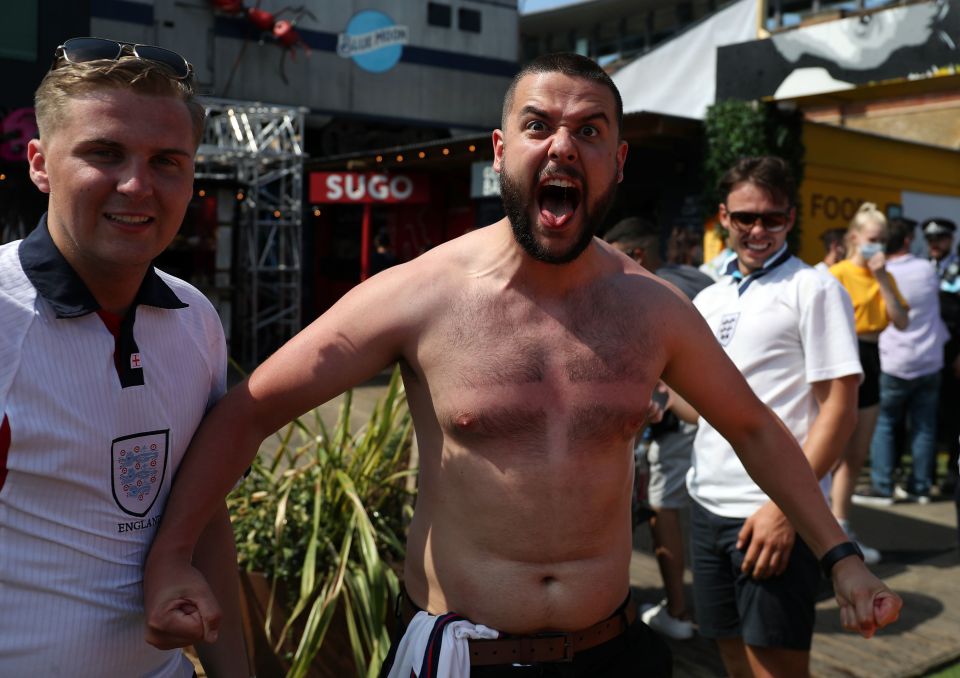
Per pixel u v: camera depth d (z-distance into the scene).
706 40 9.08
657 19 17.41
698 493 2.59
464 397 1.43
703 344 1.58
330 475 2.80
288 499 2.78
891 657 3.30
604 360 1.46
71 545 1.24
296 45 14.70
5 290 1.19
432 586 1.51
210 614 1.26
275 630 2.63
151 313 1.34
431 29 16.02
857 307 4.80
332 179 12.01
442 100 16.20
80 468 1.23
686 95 9.34
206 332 1.46
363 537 2.54
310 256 14.63
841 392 2.38
